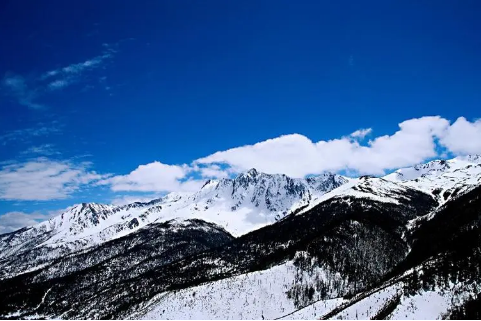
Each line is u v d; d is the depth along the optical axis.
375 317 193.12
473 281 183.25
